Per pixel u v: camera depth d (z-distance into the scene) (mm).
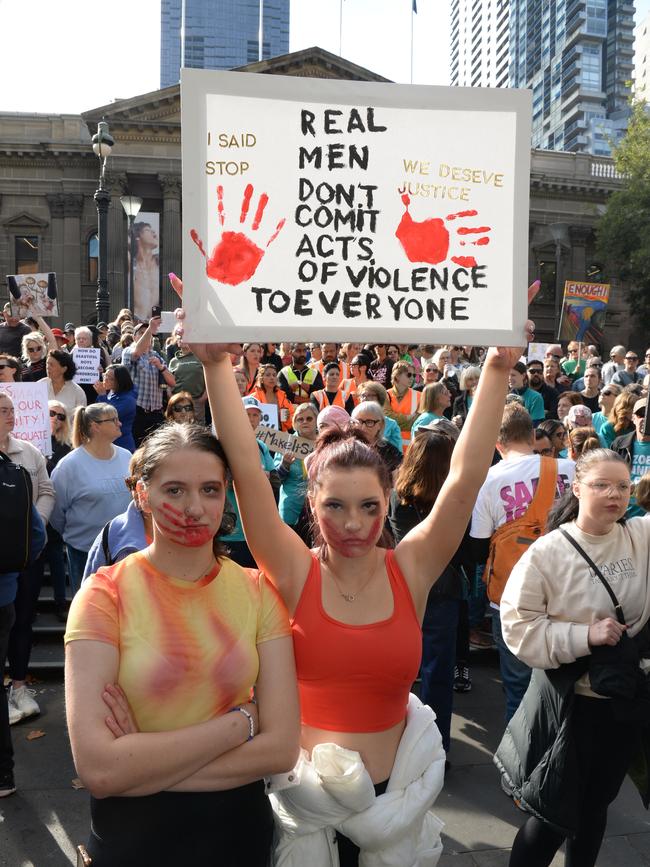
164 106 36188
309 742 2021
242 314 2029
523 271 2156
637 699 2510
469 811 3760
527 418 4195
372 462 1987
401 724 2090
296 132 2074
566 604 2664
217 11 147500
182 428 1888
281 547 2047
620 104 114812
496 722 4770
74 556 4766
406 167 2127
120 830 1727
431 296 2139
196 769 1702
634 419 5621
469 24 158625
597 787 2709
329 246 2092
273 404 7332
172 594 1817
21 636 4738
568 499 2861
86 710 1663
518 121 2152
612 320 41500
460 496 2105
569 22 116625
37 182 36875
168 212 36469
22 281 9562
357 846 2029
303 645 1994
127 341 11469
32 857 3389
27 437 5902
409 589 2092
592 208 40844
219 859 1754
